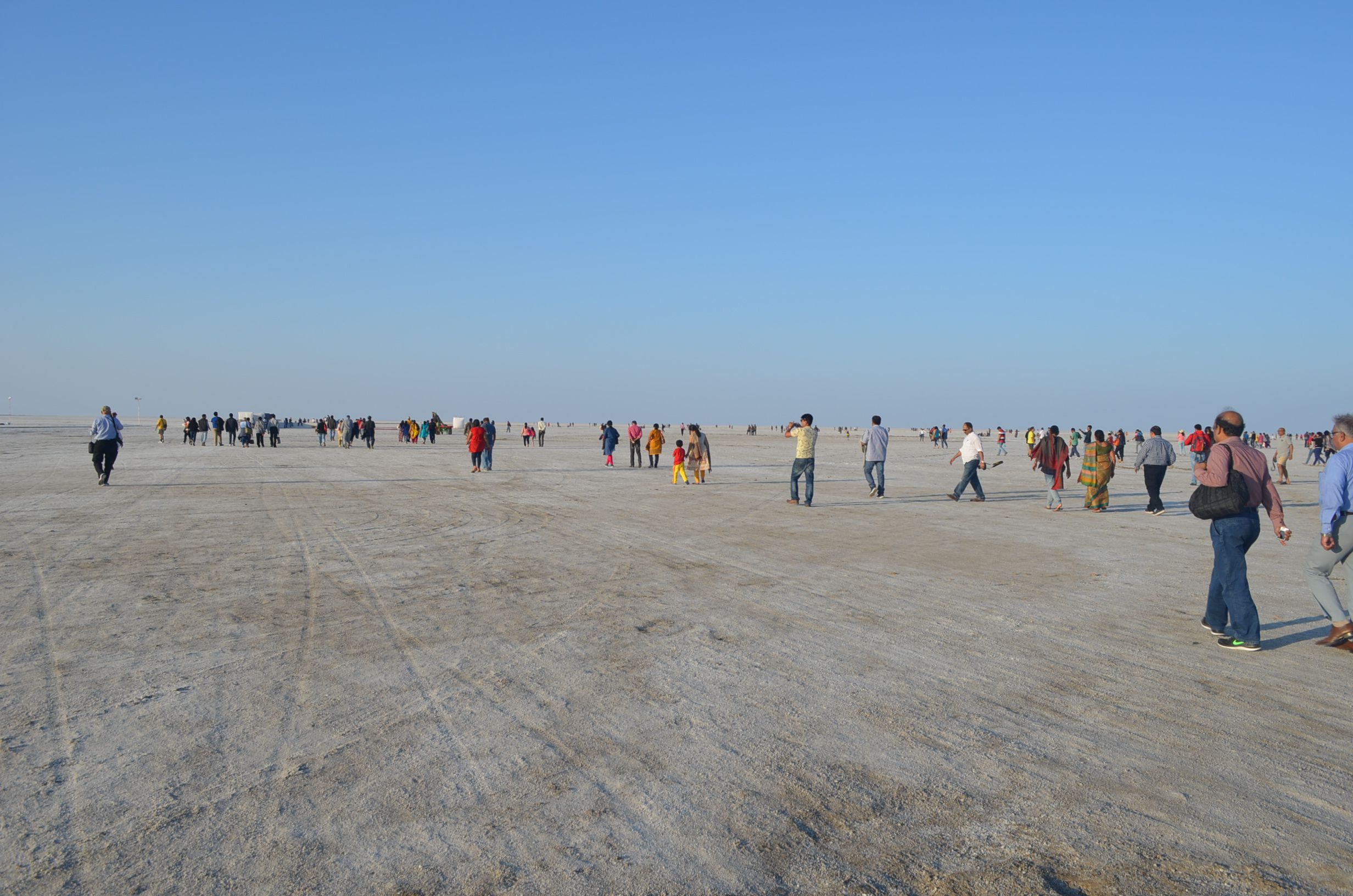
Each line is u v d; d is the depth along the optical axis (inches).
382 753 177.2
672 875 130.0
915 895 125.9
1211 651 263.6
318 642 265.1
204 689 218.4
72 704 206.2
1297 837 144.5
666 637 275.0
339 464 1316.4
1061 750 181.9
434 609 313.6
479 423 1199.6
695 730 191.5
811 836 143.1
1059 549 478.6
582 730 191.3
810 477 719.1
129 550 452.4
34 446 2014.0
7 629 280.1
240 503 705.0
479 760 173.5
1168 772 171.0
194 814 148.8
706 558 437.1
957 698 215.5
